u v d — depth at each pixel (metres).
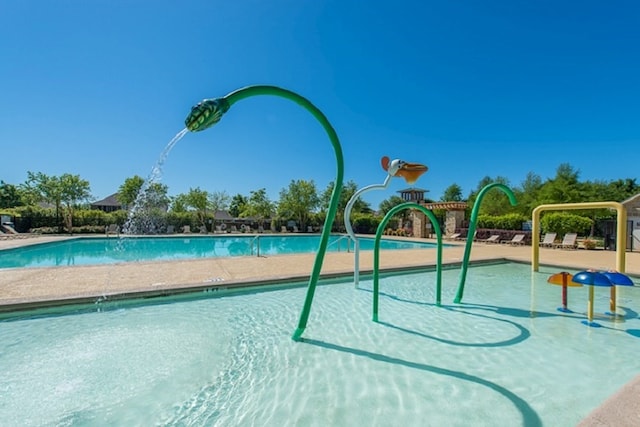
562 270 8.78
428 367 3.01
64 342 3.68
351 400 2.46
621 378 2.80
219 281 6.05
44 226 24.64
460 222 23.34
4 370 3.00
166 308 5.05
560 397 2.48
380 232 4.48
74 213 25.23
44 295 5.01
